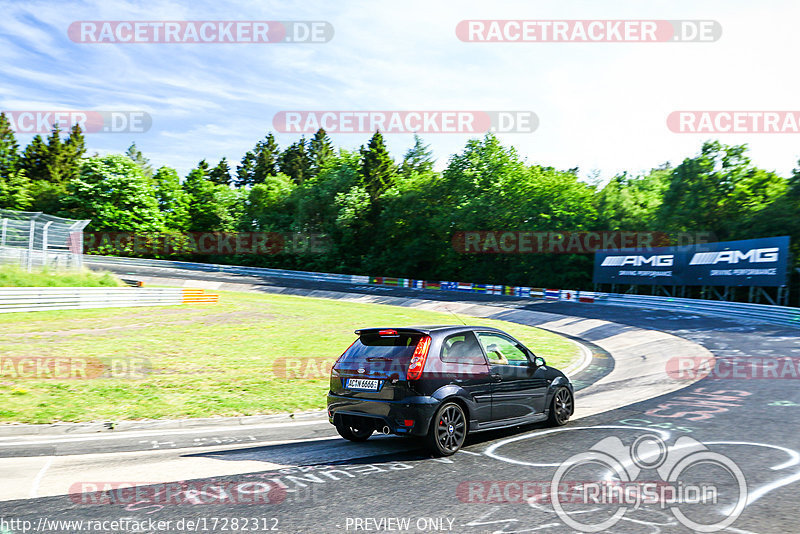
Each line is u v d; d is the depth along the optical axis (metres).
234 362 12.89
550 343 18.16
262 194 75.94
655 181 56.66
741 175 41.53
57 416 7.91
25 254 23.19
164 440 6.97
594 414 7.93
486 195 56.03
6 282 21.48
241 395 9.69
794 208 34.62
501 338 6.95
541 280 51.03
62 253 25.00
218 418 8.13
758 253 25.78
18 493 4.67
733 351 14.84
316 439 7.01
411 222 61.41
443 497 4.43
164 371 11.52
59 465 5.66
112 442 6.84
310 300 36.12
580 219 51.12
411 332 6.16
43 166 100.44
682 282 30.44
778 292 26.41
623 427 6.93
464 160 59.66
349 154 72.25
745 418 7.27
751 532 3.63
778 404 8.18
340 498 4.46
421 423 5.67
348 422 6.36
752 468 5.07
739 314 24.72
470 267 57.56
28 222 23.62
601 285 47.28
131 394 9.45
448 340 6.23
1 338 14.66
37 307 20.52
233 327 19.44
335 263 64.44
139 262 54.97
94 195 65.12
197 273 51.59
